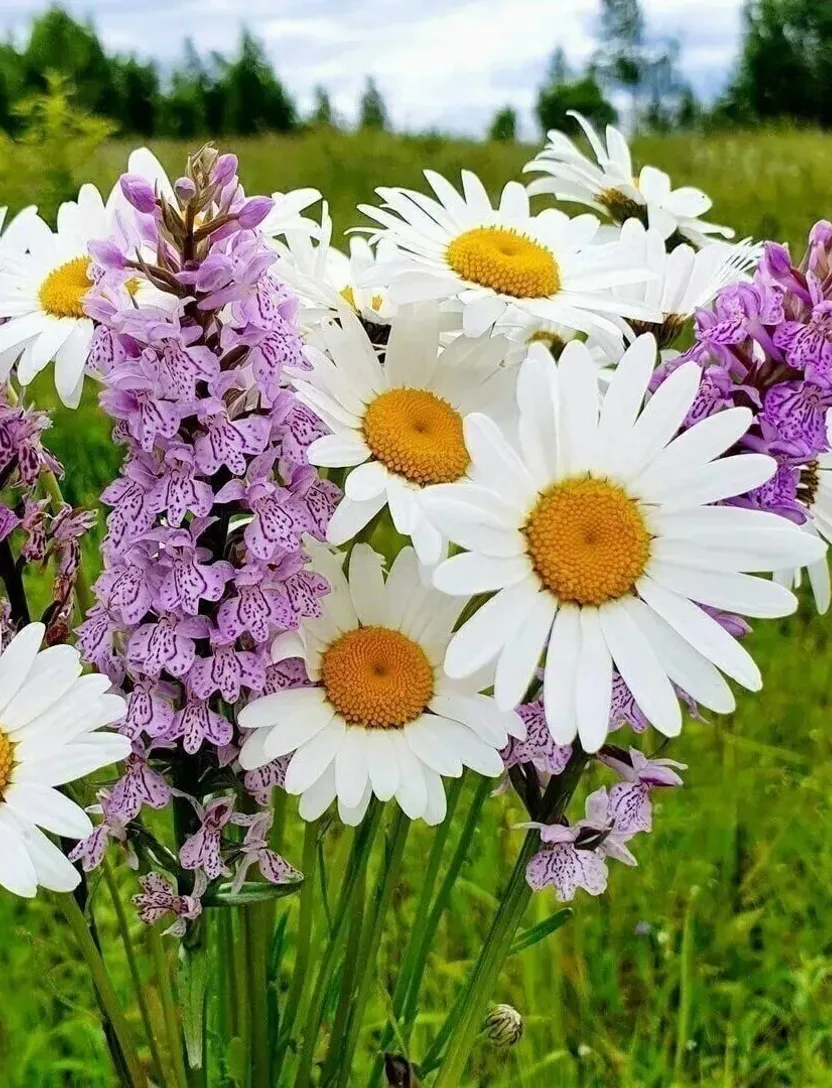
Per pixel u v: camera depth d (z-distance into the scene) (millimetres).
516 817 364
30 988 328
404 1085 203
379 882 225
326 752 190
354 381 199
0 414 188
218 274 165
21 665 177
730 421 172
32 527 194
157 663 177
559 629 172
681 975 336
